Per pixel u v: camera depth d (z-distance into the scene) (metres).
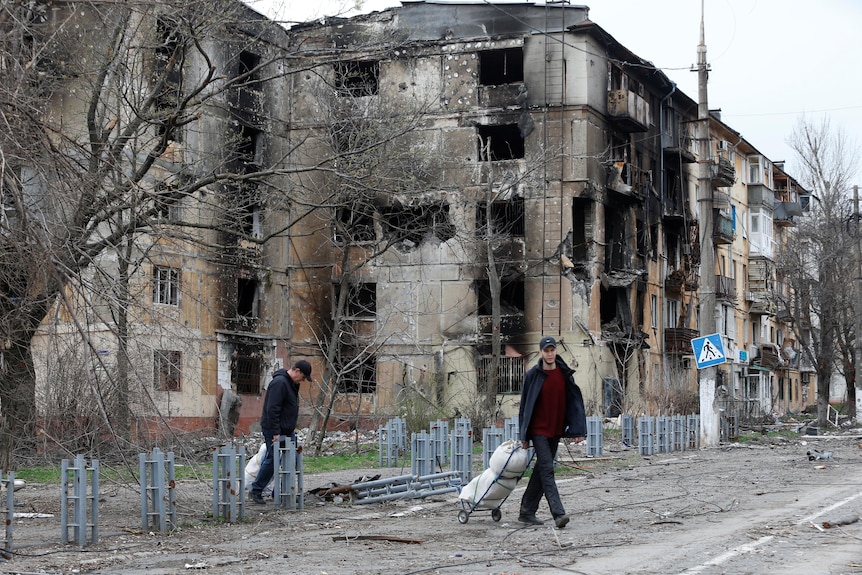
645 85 51.69
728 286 63.00
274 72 43.50
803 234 58.09
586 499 15.03
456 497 15.69
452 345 44.84
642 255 50.75
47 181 11.23
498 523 12.30
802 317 56.66
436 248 45.31
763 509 13.18
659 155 53.16
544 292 44.34
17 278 11.94
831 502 13.94
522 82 45.00
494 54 46.06
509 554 9.64
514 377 44.41
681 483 17.62
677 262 56.28
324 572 8.80
